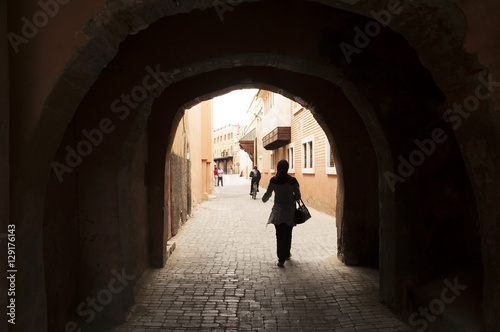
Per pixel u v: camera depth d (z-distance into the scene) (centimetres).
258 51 425
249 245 765
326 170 1209
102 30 219
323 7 420
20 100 208
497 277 242
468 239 386
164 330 368
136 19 234
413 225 392
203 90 594
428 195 393
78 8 213
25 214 213
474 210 377
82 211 393
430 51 252
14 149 205
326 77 446
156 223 591
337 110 600
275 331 366
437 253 391
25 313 212
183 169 1054
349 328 370
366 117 426
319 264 609
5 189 195
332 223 1042
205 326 377
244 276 543
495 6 216
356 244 600
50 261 320
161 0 223
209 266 598
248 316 401
